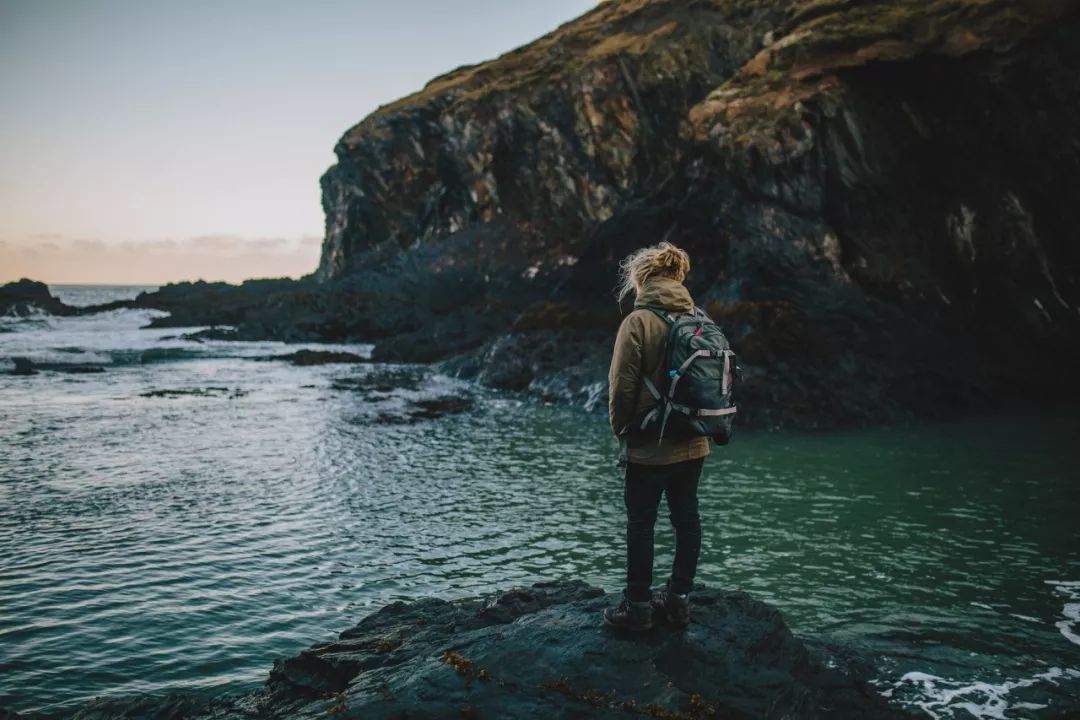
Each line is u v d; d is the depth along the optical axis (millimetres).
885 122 19734
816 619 6270
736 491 10805
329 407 19219
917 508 9852
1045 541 8461
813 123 19938
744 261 21125
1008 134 18406
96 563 7633
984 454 13438
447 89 49938
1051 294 19422
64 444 14148
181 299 56000
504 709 3459
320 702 3754
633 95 38656
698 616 4246
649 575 3982
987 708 4414
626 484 4039
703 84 36875
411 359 31688
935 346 19578
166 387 22812
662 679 3650
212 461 12859
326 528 9023
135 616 6301
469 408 19328
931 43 18484
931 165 19750
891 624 6129
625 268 4344
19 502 10016
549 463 12969
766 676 3750
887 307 20078
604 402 18781
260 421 17062
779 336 19469
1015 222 19156
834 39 20125
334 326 40812
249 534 8742
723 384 3828
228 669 5387
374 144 52031
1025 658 5316
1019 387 19609
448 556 8023
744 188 21406
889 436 15445
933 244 20172
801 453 13656
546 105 41531
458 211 48562
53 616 6273
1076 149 17656
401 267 45312
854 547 8258
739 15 37656
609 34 43625
